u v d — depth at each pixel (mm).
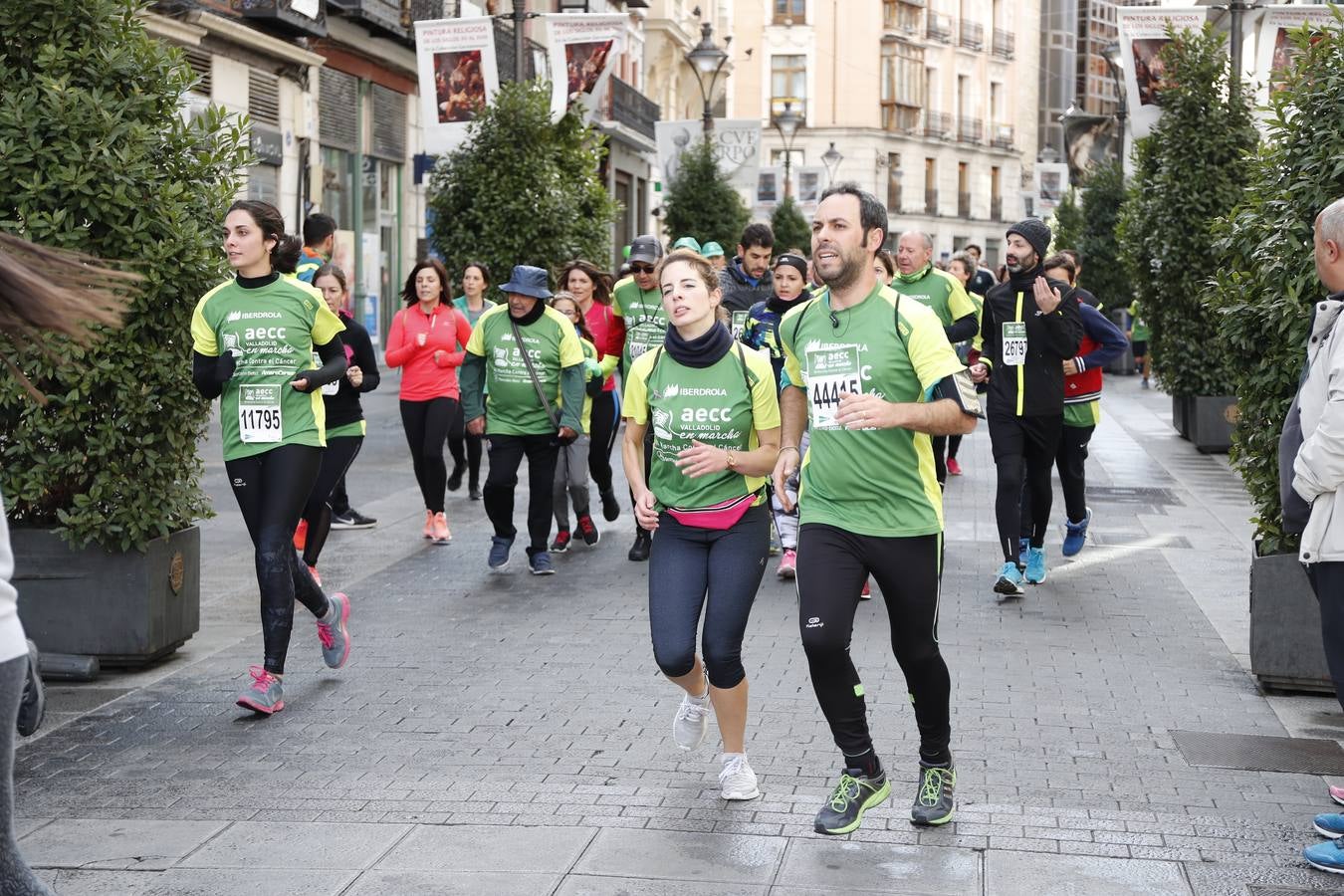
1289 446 4770
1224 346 7059
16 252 2637
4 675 2443
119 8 7043
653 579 5254
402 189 30219
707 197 31766
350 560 10242
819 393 4754
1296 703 6512
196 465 7375
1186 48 18062
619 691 6703
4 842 2486
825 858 4609
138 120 6934
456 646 7633
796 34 71062
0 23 6824
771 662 7234
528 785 5344
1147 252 18125
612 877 4461
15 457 6922
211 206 7180
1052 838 4793
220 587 9250
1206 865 4570
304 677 7008
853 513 4719
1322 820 4758
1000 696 6602
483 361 9891
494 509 9797
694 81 54344
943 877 4461
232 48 22312
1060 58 87375
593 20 19094
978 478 14781
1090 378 9625
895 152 72188
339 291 9172
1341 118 6707
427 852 4676
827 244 4660
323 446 6598
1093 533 11305
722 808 5082
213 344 6461
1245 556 10305
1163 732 6051
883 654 7371
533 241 17500
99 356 6785
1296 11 16703
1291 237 6711
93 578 7004
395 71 29328
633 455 5285
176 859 4637
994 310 8906
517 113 17578
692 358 5117
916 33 72062
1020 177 81562
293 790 5309
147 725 6195
